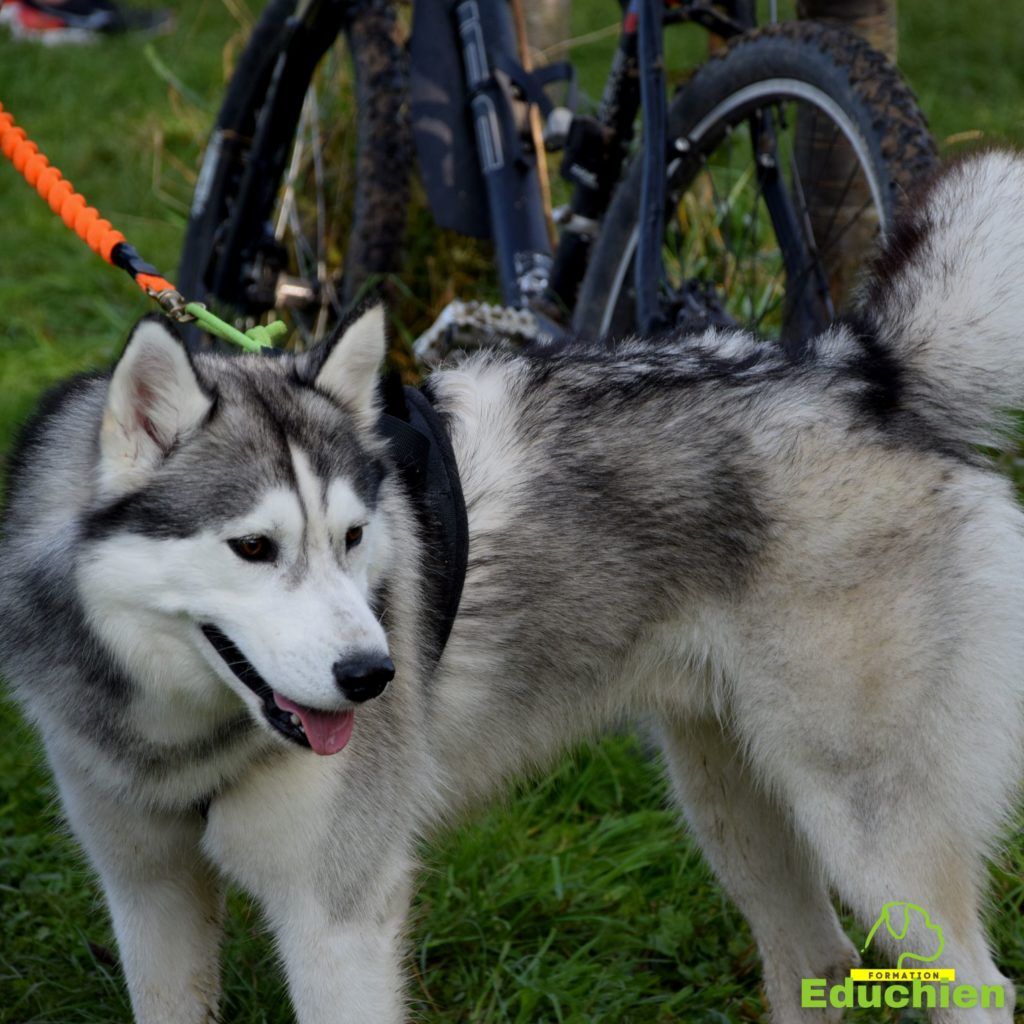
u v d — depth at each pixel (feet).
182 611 7.81
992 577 9.18
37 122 29.66
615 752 12.94
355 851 8.53
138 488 7.83
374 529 8.29
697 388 9.49
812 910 10.26
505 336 14.16
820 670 9.07
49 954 10.69
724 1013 10.39
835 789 9.22
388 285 17.03
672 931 11.07
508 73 15.61
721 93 13.29
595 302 14.32
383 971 8.71
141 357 7.70
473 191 15.85
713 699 9.64
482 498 9.25
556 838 12.09
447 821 9.89
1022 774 9.47
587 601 9.36
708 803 10.36
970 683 9.08
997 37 34.94
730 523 9.14
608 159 14.85
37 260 23.57
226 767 8.32
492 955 10.92
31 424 8.68
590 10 37.55
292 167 18.60
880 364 9.57
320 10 16.43
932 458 9.28
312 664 7.52
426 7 16.05
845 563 9.00
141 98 30.71
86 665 8.11
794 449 9.16
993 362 9.48
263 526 7.73
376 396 8.73
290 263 18.90
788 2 24.34
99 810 8.67
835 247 13.64
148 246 23.49
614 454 9.32
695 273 15.52
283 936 8.71
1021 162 9.73
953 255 9.59
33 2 35.94
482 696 9.41
